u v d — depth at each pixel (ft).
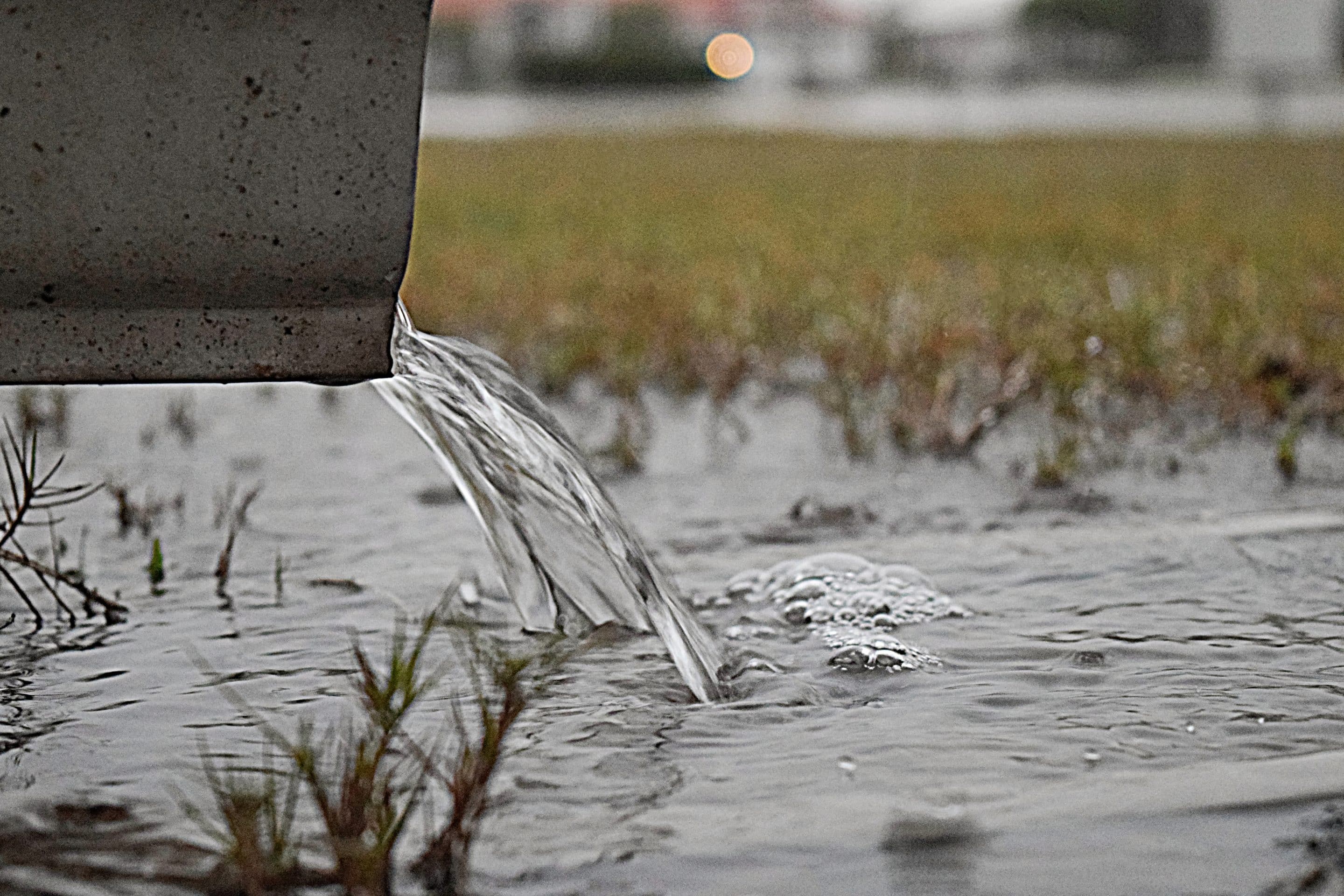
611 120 104.22
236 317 7.43
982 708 7.79
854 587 9.82
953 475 13.60
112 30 6.88
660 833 6.29
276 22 7.02
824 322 20.16
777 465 13.96
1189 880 5.86
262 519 11.88
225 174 7.16
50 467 13.66
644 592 8.59
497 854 6.11
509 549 9.22
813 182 49.42
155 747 7.25
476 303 22.22
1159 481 13.19
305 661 8.54
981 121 98.58
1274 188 44.55
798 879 5.89
